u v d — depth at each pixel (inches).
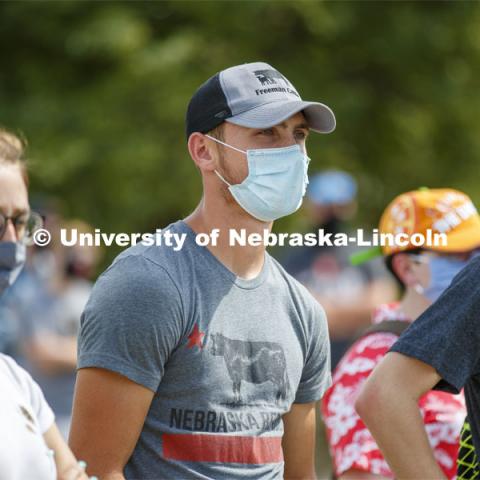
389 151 748.6
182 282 203.0
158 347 198.7
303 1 674.8
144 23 690.2
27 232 205.5
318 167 695.7
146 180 682.2
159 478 201.9
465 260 255.0
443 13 725.9
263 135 213.0
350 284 491.2
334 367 485.4
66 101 695.1
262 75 215.6
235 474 203.3
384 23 711.7
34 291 417.4
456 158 772.0
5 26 710.5
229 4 684.1
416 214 257.0
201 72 673.6
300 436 226.5
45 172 671.1
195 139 216.7
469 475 204.7
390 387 192.7
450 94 732.7
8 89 714.2
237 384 205.0
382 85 733.3
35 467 160.4
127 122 681.0
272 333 210.8
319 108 215.0
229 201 213.2
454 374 190.9
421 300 254.4
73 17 703.1
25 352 414.0
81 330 204.2
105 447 198.7
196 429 202.2
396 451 192.5
